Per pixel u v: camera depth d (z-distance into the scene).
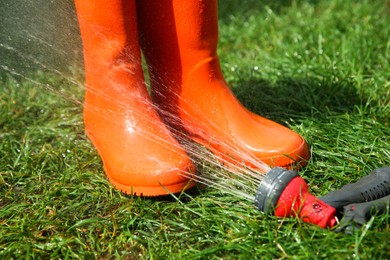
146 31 1.67
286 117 1.97
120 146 1.59
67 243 1.44
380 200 1.38
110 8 1.50
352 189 1.42
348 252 1.29
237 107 1.70
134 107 1.60
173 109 1.75
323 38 2.60
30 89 2.23
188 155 1.71
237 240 1.38
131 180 1.54
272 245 1.35
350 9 2.89
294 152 1.62
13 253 1.41
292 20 2.87
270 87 2.22
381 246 1.30
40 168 1.80
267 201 1.40
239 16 2.95
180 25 1.62
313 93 2.11
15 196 1.68
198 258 1.34
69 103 2.17
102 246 1.44
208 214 1.49
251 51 2.60
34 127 2.04
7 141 1.95
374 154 1.69
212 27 1.65
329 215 1.36
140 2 1.63
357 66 2.31
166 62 1.69
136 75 1.60
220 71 1.73
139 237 1.45
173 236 1.44
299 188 1.39
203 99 1.70
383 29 2.63
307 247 1.32
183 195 1.57
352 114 1.93
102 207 1.58
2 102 2.18
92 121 1.67
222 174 1.65
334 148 1.74
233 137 1.67
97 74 1.60
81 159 1.82
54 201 1.61
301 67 2.33
